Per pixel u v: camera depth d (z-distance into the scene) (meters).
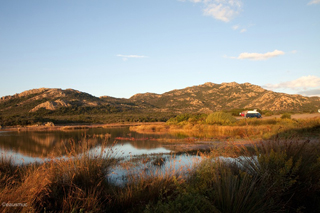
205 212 3.44
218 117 30.17
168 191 4.80
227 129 23.00
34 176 4.21
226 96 184.25
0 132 35.12
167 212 3.30
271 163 4.55
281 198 4.04
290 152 5.21
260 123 25.31
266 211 3.58
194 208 3.33
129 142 17.70
